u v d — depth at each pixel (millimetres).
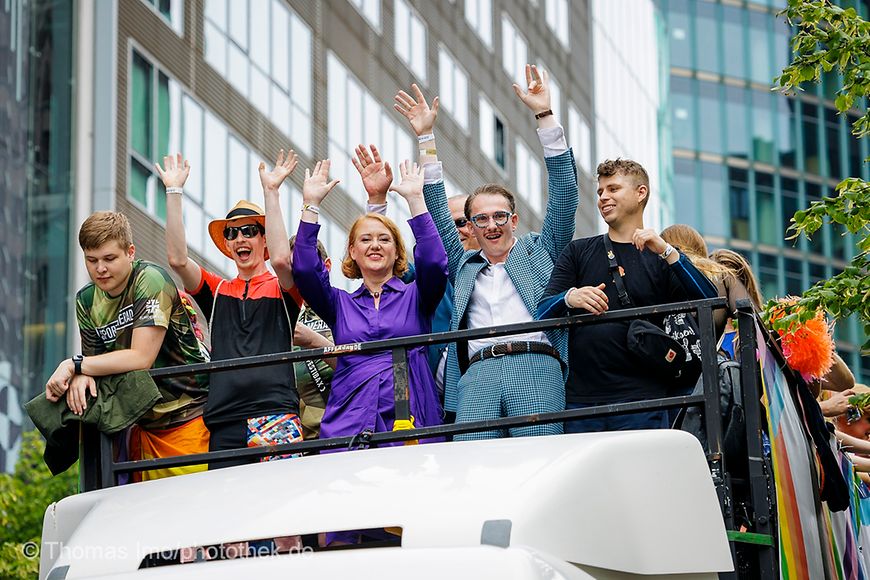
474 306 7898
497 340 7691
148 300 7633
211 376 7918
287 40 32469
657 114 56938
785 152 57531
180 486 6035
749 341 6254
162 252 28922
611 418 7414
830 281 9016
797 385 7246
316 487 5547
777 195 57062
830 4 9969
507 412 7480
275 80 31844
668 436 5562
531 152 46062
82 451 7180
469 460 5492
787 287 55969
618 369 7422
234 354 7992
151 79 28734
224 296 8188
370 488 5402
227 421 7824
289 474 5809
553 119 8258
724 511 5965
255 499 5602
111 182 27938
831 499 7398
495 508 5094
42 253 27875
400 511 5203
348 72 34844
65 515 6301
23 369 27438
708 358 6227
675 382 7367
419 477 5418
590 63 51219
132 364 7340
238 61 30781
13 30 27969
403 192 7934
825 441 7332
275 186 8227
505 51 44531
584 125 49969
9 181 27469
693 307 6336
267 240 8109
